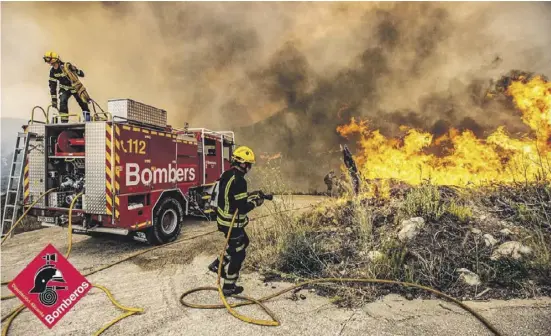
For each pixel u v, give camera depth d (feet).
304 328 8.19
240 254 10.37
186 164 20.77
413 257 11.63
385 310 8.99
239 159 10.54
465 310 8.79
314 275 11.62
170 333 8.13
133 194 15.83
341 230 15.19
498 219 13.78
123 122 15.44
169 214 18.70
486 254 11.43
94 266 14.06
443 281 10.40
